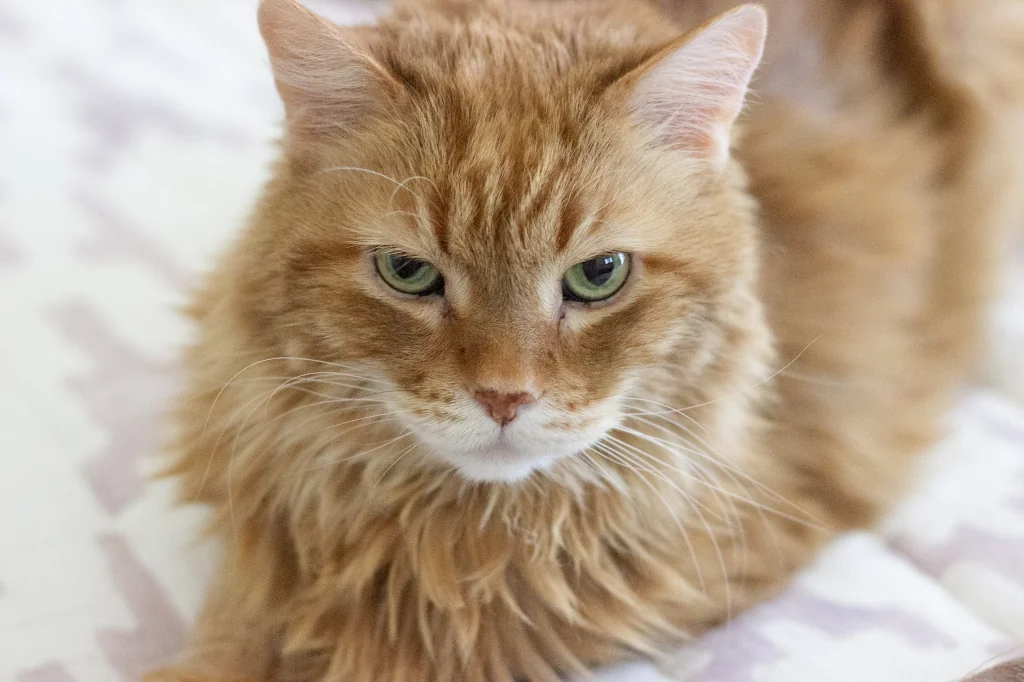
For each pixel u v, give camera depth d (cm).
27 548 44
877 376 47
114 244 57
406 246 37
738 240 40
